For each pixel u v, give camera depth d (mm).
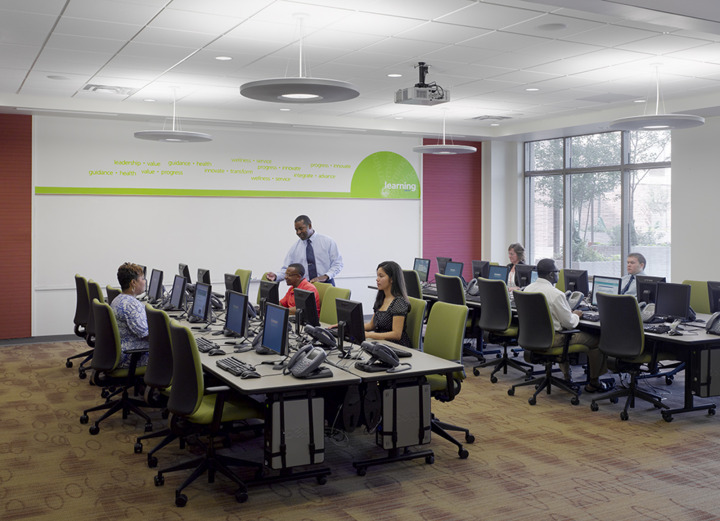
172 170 10750
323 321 6914
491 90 8719
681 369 7266
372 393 4383
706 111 9234
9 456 4941
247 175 11305
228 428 4914
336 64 7203
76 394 6797
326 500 4145
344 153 12148
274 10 5301
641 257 7352
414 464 4770
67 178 10070
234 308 5492
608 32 5930
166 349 4699
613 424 5770
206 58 6930
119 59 6977
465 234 13469
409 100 7324
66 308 10156
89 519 3867
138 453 5027
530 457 4914
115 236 10422
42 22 5656
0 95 9000
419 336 5535
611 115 10305
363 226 12406
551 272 6609
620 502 4098
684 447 5148
